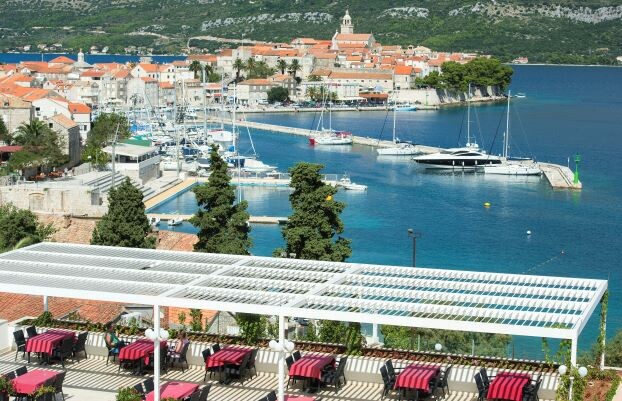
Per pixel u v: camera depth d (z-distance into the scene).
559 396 55.78
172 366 66.00
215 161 126.88
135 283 62.38
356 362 63.69
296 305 57.88
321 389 62.03
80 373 64.69
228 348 65.75
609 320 131.00
